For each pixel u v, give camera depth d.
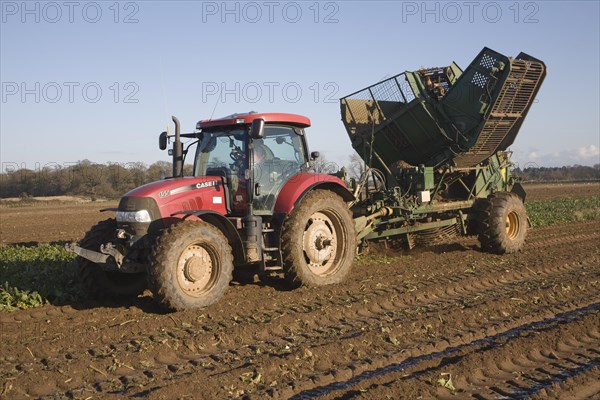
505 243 11.59
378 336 6.30
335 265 8.94
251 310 7.40
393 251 11.91
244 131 8.23
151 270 7.05
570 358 5.72
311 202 8.38
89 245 7.86
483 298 8.02
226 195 8.22
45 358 5.76
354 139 11.82
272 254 8.32
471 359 5.50
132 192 7.72
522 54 11.16
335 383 5.13
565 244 13.39
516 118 11.27
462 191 12.32
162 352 5.90
